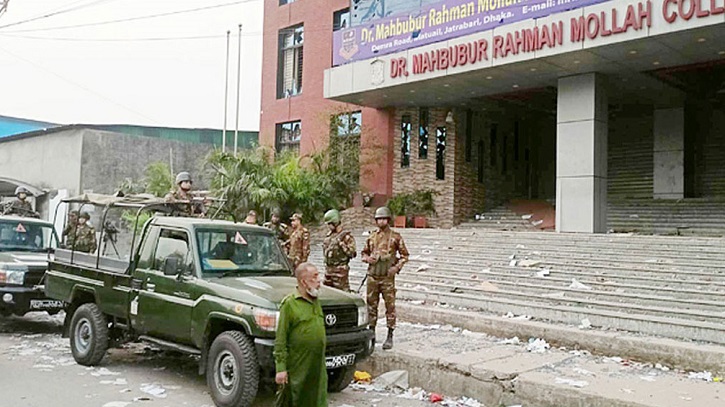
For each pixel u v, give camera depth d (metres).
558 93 20.45
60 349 9.53
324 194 22.89
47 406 6.43
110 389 7.21
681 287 10.90
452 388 7.61
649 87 21.67
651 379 7.02
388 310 8.63
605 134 20.05
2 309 10.79
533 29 18.14
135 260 8.09
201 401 6.82
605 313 9.27
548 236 17.14
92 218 9.48
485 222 25.38
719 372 7.21
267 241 8.27
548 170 30.61
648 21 15.91
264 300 6.48
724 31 15.45
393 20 22.30
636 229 21.55
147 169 25.25
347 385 7.42
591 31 16.95
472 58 19.59
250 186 20.94
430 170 25.94
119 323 8.27
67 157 26.58
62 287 9.20
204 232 7.70
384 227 8.76
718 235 19.19
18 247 12.16
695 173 25.09
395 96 24.02
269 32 31.91
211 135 38.59
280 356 5.23
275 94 31.25
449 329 10.18
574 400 6.44
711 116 25.22
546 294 11.28
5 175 30.23
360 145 26.80
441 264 15.37
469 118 26.77
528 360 7.88
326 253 9.48
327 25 28.95
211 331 6.98
